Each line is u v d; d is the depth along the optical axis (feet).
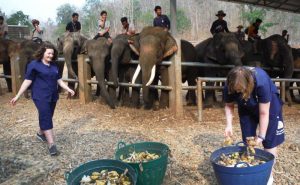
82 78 31.35
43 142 21.36
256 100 13.08
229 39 29.81
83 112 28.63
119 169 12.62
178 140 21.13
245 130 14.32
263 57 35.04
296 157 18.13
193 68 31.86
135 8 132.57
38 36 40.75
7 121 26.76
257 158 13.29
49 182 16.22
